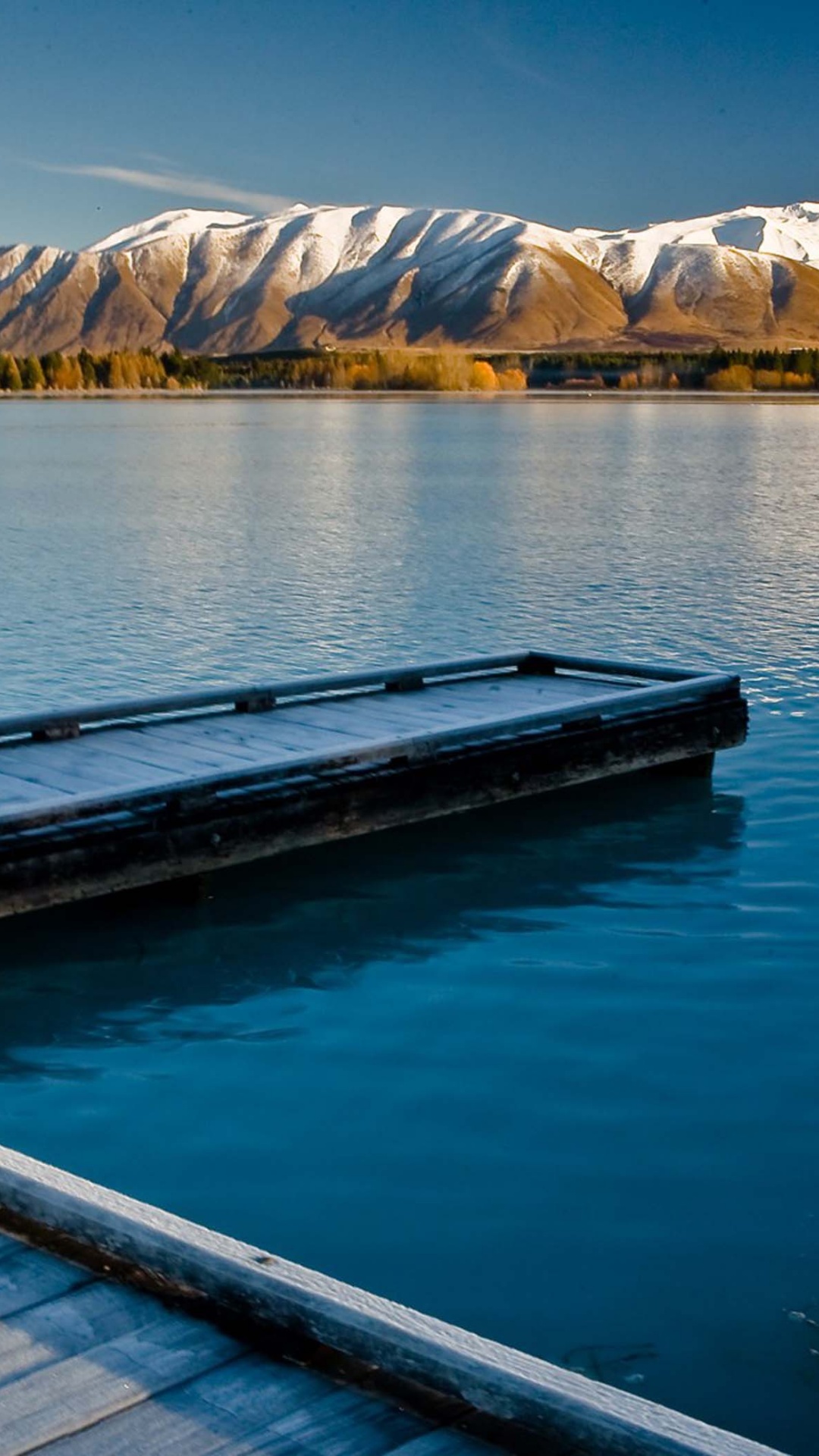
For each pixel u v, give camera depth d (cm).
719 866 1208
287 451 7856
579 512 4284
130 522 3988
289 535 3650
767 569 3020
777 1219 674
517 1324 590
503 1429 393
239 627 2323
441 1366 402
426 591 2711
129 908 1108
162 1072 835
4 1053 860
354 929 1068
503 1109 785
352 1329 420
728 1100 795
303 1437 389
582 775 1359
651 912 1102
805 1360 568
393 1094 805
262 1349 429
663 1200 691
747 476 5925
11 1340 432
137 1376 415
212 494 4941
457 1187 702
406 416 14625
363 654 2114
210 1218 674
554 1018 910
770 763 1525
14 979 973
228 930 1064
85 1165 726
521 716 1310
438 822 1339
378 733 1336
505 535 3631
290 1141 750
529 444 8662
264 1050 864
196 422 12500
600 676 1680
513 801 1412
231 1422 395
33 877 994
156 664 2031
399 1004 932
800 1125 768
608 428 11250
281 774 1136
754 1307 604
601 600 2609
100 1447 384
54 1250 485
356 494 4978
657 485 5434
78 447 8350
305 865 1212
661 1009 921
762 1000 934
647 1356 569
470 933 1059
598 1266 634
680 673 1547
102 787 1137
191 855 1082
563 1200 690
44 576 2884
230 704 1794
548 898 1133
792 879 1173
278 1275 439
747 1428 528
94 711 1323
